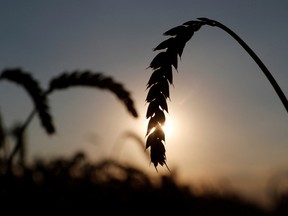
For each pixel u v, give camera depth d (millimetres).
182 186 4555
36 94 3047
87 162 4434
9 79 3010
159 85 1611
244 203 4586
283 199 4426
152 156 1506
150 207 4199
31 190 2965
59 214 3182
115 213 3865
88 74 3148
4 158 2850
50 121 3092
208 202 4566
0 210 2727
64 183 3617
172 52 1668
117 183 4281
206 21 1695
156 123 1547
